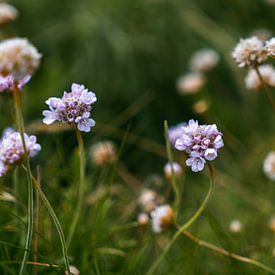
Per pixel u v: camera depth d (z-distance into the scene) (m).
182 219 0.62
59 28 0.96
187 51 0.95
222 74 0.95
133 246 0.55
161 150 0.85
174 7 0.99
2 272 0.50
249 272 0.52
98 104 0.87
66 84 0.86
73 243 0.52
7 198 0.52
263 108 0.90
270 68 0.56
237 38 0.99
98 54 0.91
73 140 0.78
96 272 0.50
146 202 0.56
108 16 0.98
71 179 0.57
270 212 0.62
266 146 0.78
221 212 0.65
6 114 0.61
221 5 1.04
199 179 0.73
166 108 0.91
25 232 0.51
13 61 0.42
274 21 1.04
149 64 0.93
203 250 0.55
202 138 0.44
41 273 0.50
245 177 0.73
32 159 0.66
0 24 0.63
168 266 0.54
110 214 0.60
